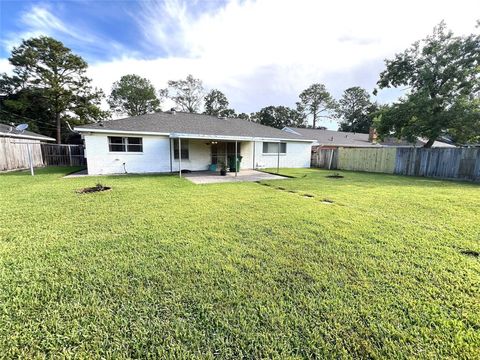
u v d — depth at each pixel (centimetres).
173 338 170
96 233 362
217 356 157
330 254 298
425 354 158
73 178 966
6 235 349
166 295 216
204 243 328
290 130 2611
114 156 1160
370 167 1448
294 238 348
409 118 1473
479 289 227
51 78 2480
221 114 4531
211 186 815
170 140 1273
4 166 1235
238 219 437
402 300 211
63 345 164
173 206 527
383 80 1639
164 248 311
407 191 743
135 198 603
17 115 2500
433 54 1416
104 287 226
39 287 224
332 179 1036
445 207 536
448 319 188
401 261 282
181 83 4069
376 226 405
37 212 468
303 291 223
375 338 171
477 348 161
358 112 4597
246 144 1529
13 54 2391
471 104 1279
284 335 173
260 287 228
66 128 2720
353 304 205
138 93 4009
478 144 1697
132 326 180
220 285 231
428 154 1182
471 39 1295
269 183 900
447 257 292
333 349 162
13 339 167
